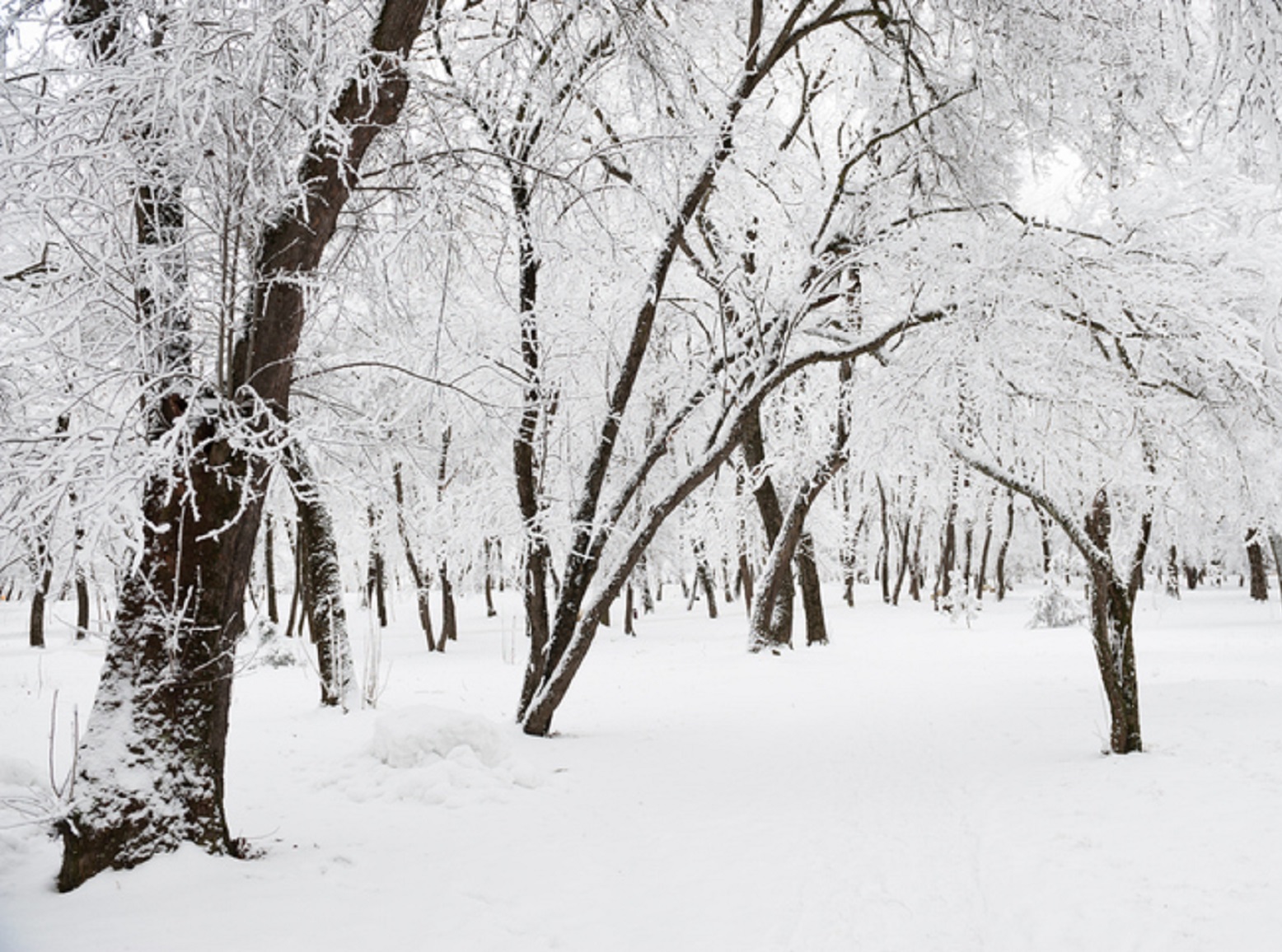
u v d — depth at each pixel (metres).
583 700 13.76
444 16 7.31
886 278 11.46
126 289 5.07
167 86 4.48
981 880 5.32
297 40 5.07
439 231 6.33
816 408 20.20
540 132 8.55
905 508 36.84
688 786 8.12
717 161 10.41
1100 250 9.98
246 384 4.98
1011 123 10.95
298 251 5.40
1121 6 8.85
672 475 23.75
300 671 20.02
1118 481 9.62
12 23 4.91
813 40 15.71
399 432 6.70
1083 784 7.35
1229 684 12.27
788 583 20.70
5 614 30.94
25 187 4.62
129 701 5.06
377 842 6.12
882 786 7.96
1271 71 4.63
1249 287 9.42
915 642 22.70
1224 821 5.89
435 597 47.03
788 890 5.31
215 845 5.22
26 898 4.55
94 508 4.20
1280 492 14.49
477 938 4.40
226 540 5.30
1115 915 4.57
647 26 7.96
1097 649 8.53
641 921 4.80
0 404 5.07
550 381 13.12
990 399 9.45
